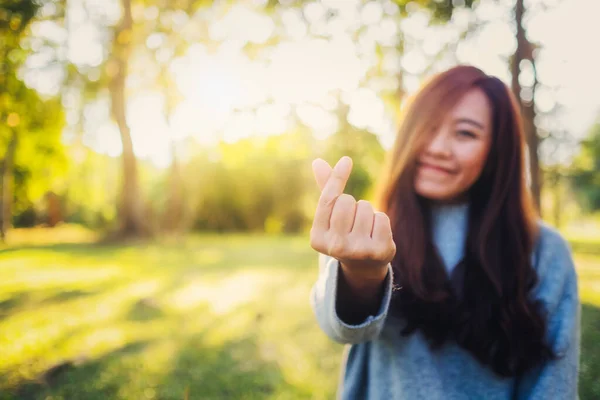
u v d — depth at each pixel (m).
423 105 1.26
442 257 1.28
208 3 14.09
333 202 0.77
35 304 6.30
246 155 25.84
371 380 1.26
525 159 1.30
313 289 1.19
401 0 8.05
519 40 6.67
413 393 1.18
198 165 25.86
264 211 26.16
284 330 5.07
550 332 1.22
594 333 4.52
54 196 29.62
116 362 4.08
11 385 3.60
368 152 17.97
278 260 11.32
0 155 16.38
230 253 13.36
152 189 27.69
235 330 5.07
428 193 1.24
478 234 1.24
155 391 3.51
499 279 1.19
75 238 20.80
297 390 3.55
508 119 1.25
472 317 1.16
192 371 3.90
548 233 1.34
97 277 8.56
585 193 40.41
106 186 31.34
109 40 15.70
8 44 5.71
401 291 1.20
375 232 0.77
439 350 1.19
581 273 8.31
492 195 1.27
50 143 17.39
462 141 1.21
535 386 1.18
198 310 5.95
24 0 5.61
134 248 15.04
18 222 28.83
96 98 16.97
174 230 20.31
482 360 1.16
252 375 3.83
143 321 5.43
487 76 1.27
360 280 0.89
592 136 24.70
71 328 5.12
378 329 0.96
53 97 10.30
